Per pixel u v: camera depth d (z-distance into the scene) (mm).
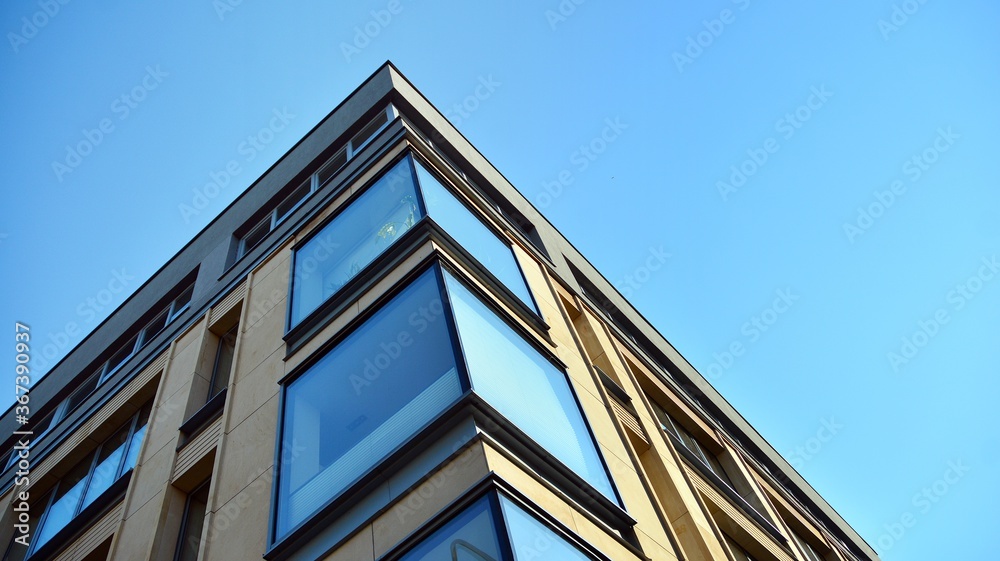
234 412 13070
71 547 15508
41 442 21406
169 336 19797
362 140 20641
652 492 12336
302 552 9211
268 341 14211
